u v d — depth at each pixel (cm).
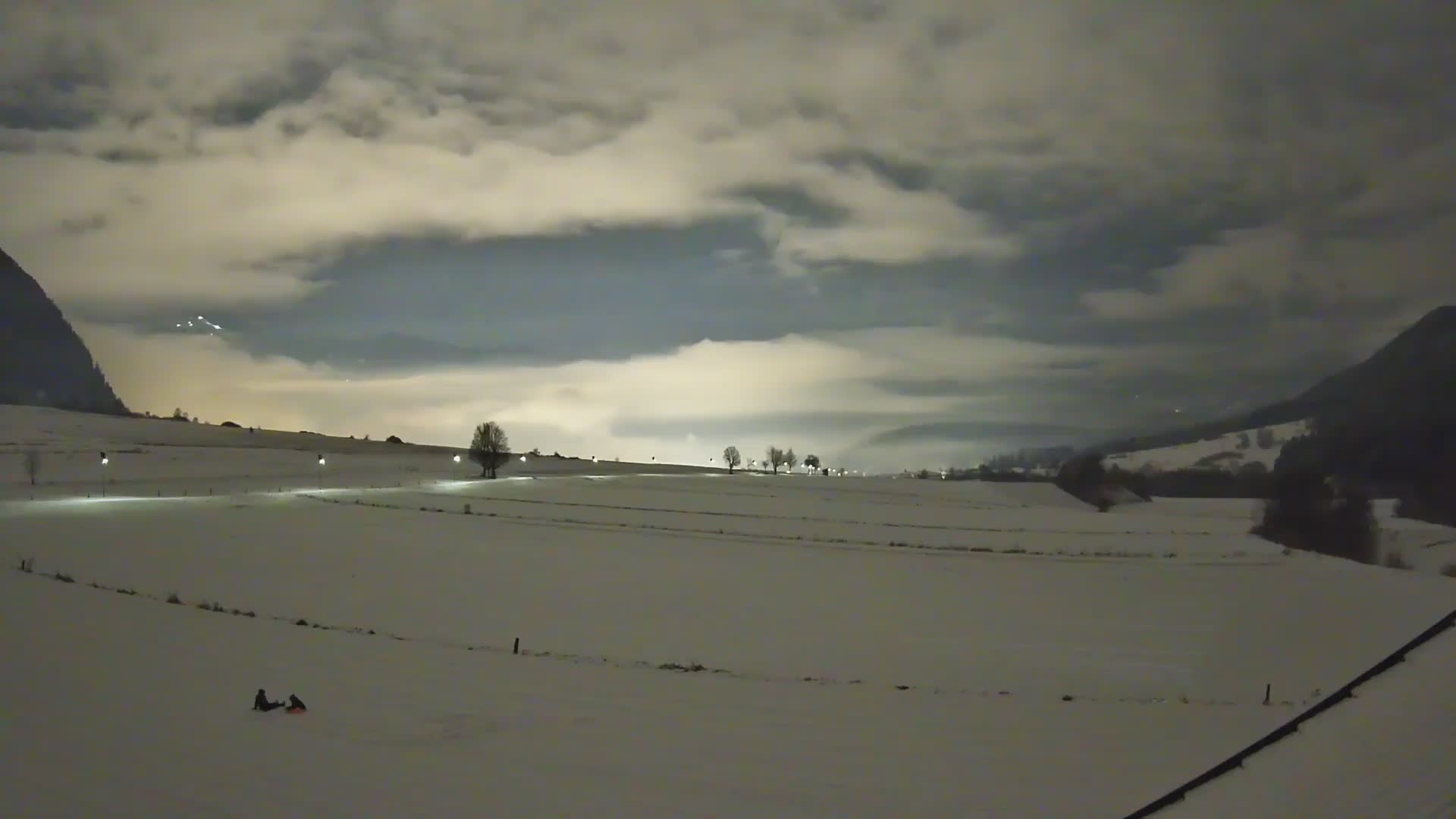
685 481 14150
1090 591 5069
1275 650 3672
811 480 15800
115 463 11719
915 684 2928
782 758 1727
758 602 4478
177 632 2552
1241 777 1276
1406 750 1142
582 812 1454
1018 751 1817
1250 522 9650
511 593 4444
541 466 15950
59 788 1466
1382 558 7500
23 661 2153
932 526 8819
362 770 1588
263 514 6794
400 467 13475
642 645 3425
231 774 1548
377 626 3512
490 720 1883
